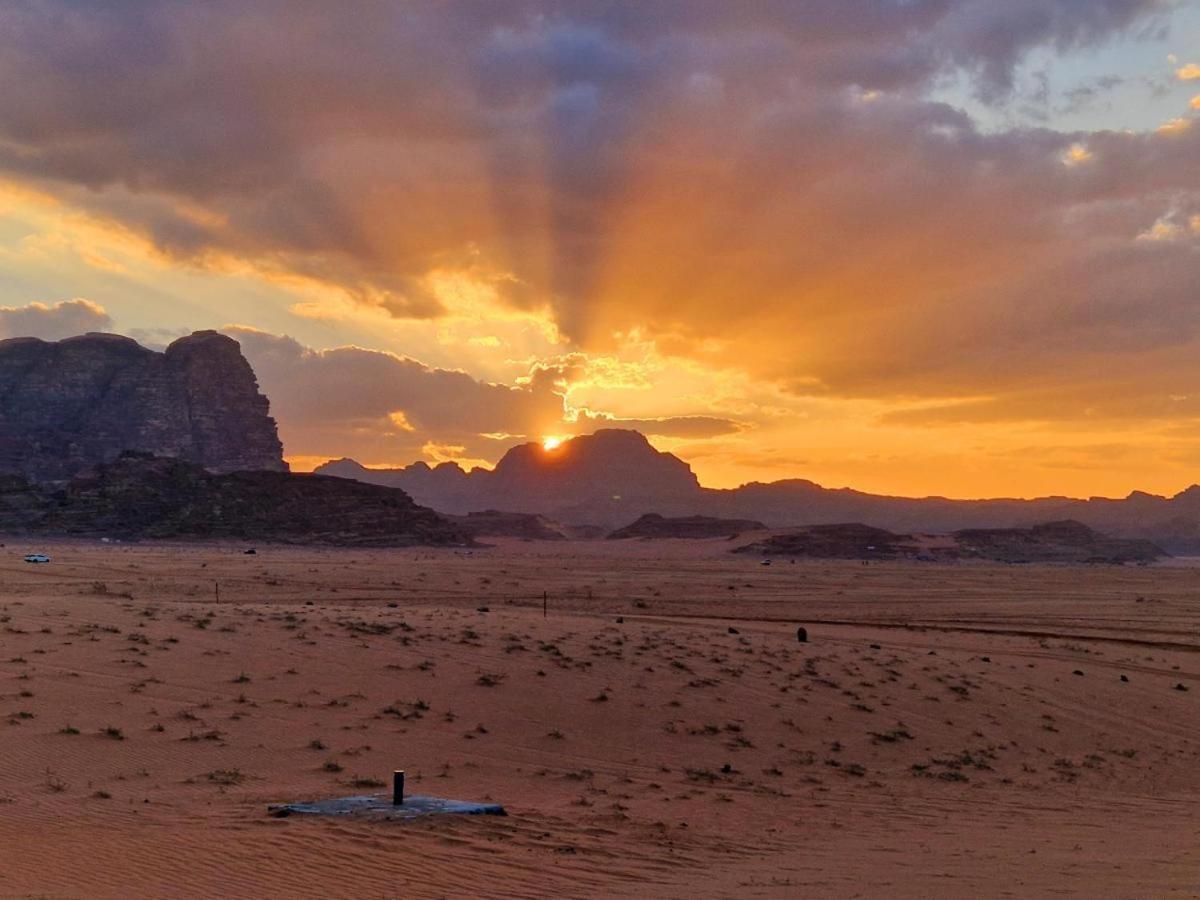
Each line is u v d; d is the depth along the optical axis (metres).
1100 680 51.88
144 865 18.03
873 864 20.38
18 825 21.12
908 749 37.41
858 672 49.09
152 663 40.00
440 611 65.38
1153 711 46.09
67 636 43.75
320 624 51.50
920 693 45.72
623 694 40.75
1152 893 17.31
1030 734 40.97
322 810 22.69
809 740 37.47
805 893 17.28
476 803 24.66
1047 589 149.00
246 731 32.09
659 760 33.47
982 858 21.20
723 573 169.75
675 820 24.97
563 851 20.31
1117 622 94.12
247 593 95.06
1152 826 26.27
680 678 44.28
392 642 47.31
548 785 28.92
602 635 54.41
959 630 80.25
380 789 26.52
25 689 34.47
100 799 24.03
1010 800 30.45
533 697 39.34
